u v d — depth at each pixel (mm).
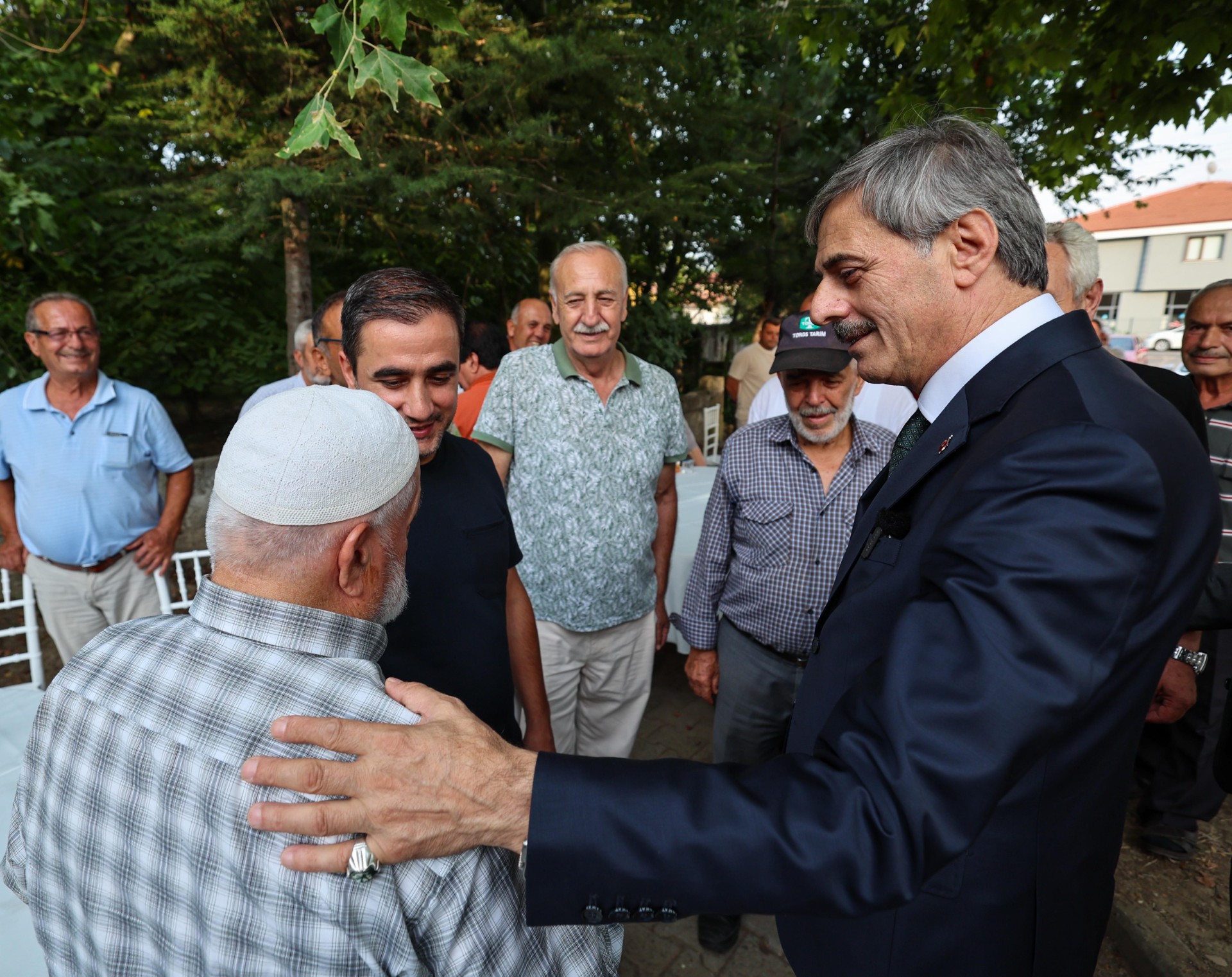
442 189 4527
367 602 822
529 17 5355
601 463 2170
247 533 750
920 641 683
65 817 752
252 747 698
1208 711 2311
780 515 1970
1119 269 31219
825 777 676
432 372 1353
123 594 2889
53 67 4777
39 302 2605
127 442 2791
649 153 5895
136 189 4457
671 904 683
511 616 1756
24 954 1144
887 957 905
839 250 913
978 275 868
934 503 875
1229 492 2301
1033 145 5078
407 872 692
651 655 2422
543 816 684
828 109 7578
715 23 5586
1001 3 3064
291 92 4156
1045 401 778
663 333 9383
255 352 6570
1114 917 2174
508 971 763
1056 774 793
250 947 679
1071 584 645
